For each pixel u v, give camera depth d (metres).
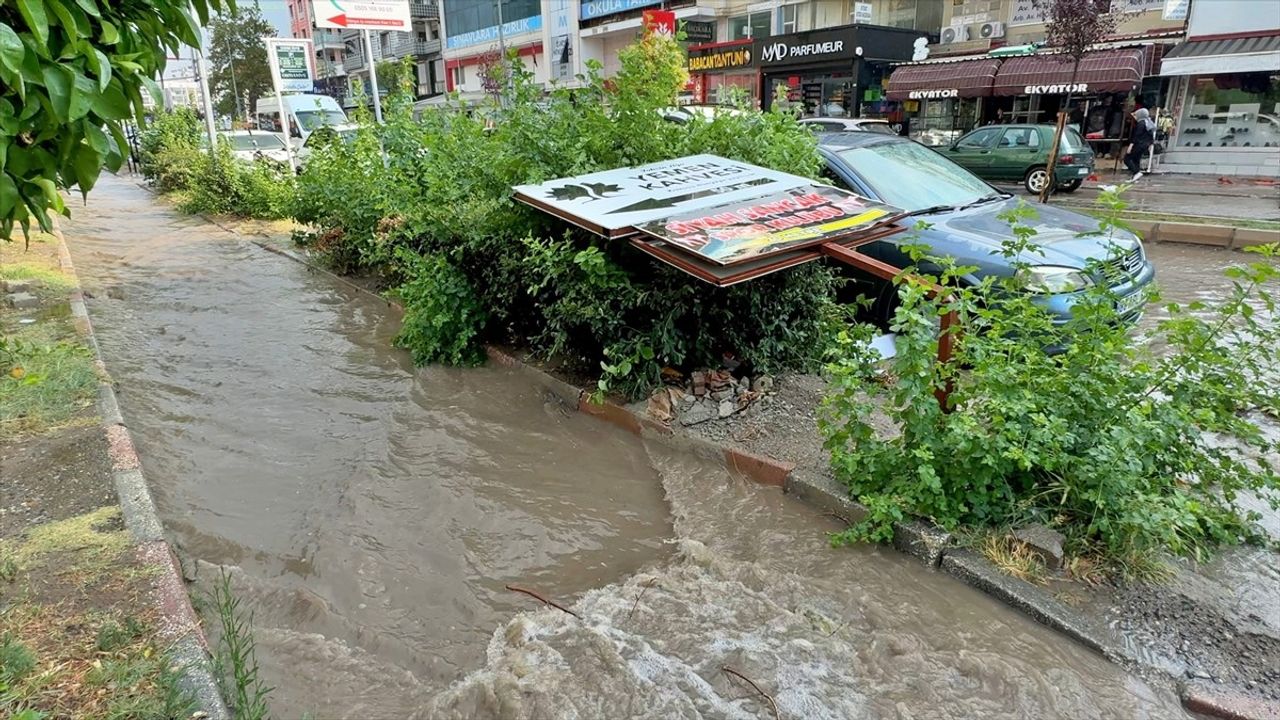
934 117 25.39
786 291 5.10
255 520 4.18
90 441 4.43
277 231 13.23
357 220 9.12
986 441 3.47
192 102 40.12
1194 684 2.80
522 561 3.78
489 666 3.04
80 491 3.87
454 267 6.25
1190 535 3.43
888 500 3.66
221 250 12.08
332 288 9.42
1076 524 3.51
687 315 5.04
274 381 6.29
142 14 2.74
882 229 4.75
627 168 5.56
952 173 7.15
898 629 3.17
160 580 3.15
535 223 5.44
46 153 2.66
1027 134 16.81
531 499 4.34
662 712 2.74
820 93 28.08
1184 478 4.00
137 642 2.79
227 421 5.48
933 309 3.65
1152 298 3.78
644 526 4.09
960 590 3.39
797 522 3.96
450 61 52.44
